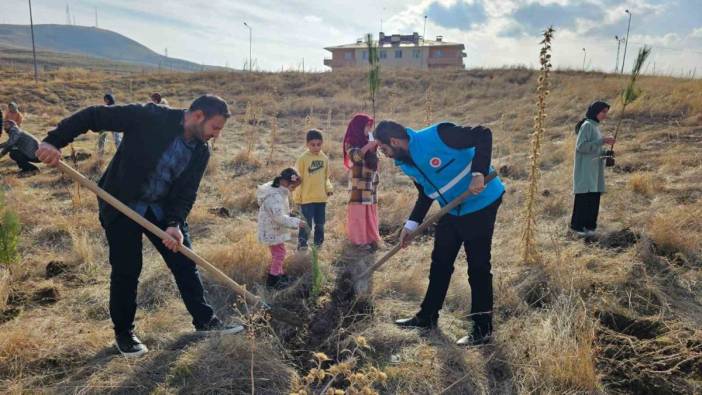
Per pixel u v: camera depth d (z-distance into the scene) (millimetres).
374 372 2430
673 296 4145
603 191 5609
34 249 5340
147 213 3225
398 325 3824
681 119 11766
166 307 4066
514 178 8453
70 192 7605
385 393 3027
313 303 4141
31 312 3936
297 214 6605
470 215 3459
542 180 8016
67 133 2883
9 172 9125
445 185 3490
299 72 27109
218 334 3459
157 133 3025
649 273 4516
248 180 8805
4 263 4434
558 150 9531
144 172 3055
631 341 3451
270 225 4430
